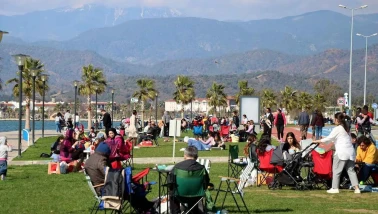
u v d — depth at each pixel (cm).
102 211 1453
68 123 4894
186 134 6138
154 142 4650
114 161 1958
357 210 1480
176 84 11788
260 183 1973
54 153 2723
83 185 1967
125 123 5641
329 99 16350
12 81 7594
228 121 6888
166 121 5381
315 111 4000
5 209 1492
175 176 1241
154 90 10538
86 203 1581
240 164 2088
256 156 2002
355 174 1803
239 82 14525
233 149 2145
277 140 4850
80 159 2441
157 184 1948
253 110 5634
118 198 1224
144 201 1339
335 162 1803
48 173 2353
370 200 1653
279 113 4350
